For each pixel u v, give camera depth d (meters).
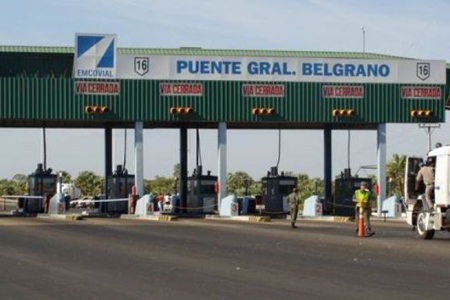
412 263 24.94
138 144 58.47
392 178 83.62
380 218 58.47
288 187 63.44
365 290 18.95
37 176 63.59
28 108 56.84
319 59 60.59
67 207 65.38
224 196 59.69
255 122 61.09
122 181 62.22
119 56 58.03
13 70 60.94
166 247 30.50
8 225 45.00
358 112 61.12
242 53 62.53
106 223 48.00
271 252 28.58
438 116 62.31
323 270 23.00
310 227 45.38
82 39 57.59
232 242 33.19
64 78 57.47
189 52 61.72
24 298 17.97
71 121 60.22
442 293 18.50
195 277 21.33
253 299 17.62
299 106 60.34
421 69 62.03
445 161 34.59
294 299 17.62
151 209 56.66
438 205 34.78
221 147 59.59
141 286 19.64
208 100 59.22
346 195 61.53
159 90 58.59
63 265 24.20
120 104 58.12
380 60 61.44
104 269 23.14
